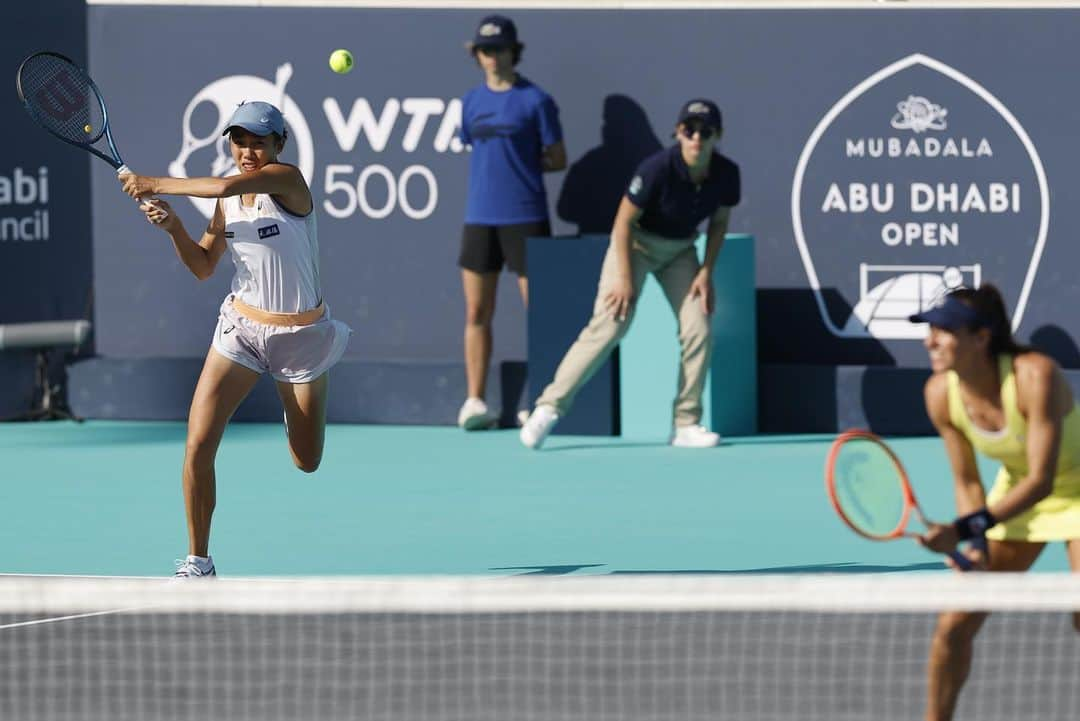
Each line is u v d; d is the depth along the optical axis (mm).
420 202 42812
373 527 30172
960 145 40406
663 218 37062
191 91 43719
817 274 41188
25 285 45000
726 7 41094
